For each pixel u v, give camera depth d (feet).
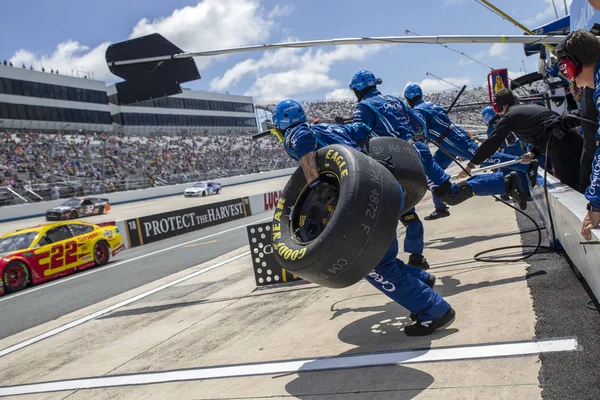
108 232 43.91
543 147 14.79
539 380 8.12
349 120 17.08
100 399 11.44
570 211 10.43
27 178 120.16
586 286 12.00
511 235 20.25
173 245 50.14
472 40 20.34
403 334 11.45
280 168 220.43
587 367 8.15
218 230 60.23
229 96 251.39
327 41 22.82
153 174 156.76
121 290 27.45
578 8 20.99
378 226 9.32
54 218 99.14
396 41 21.39
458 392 8.32
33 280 35.40
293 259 9.83
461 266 16.56
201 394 10.53
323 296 16.55
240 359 12.13
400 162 11.77
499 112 16.80
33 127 159.84
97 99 182.50
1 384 14.10
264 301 17.66
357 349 11.12
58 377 13.65
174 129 218.79
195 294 21.71
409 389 8.80
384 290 10.96
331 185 10.46
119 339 16.47
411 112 16.58
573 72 9.52
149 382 11.85
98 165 143.13
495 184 16.67
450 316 11.21
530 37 19.70
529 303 11.67
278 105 11.18
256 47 24.21
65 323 20.89
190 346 14.06
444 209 27.35
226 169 185.06
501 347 9.61
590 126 12.40
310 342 12.23
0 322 24.11
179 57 25.22
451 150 21.33
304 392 9.57
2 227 96.58
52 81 166.81
